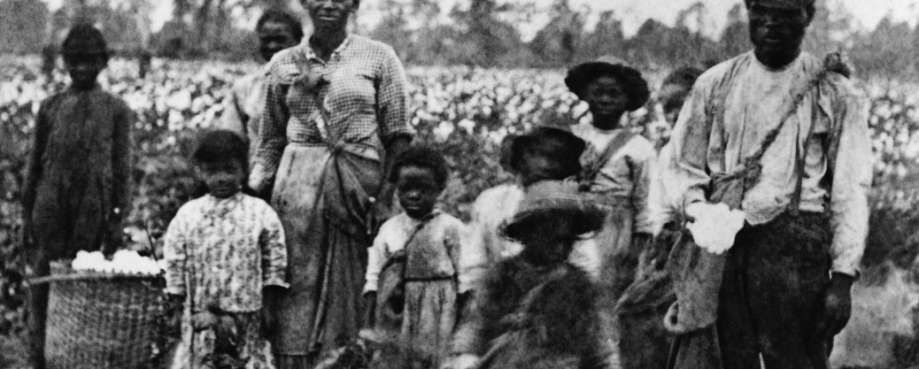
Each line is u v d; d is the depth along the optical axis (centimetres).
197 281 1004
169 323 1018
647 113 1310
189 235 1007
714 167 930
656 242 988
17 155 1380
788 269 907
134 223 1242
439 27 1539
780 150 916
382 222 1055
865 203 914
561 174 953
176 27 1550
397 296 989
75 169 1214
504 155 1063
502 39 1523
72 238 1213
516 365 814
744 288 917
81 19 1525
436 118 1387
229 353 997
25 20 1527
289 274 1039
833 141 920
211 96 1444
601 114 1038
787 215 910
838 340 1102
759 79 924
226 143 1014
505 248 951
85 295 1036
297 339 1030
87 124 1216
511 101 1391
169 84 1468
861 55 1325
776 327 911
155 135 1377
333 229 1048
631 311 986
